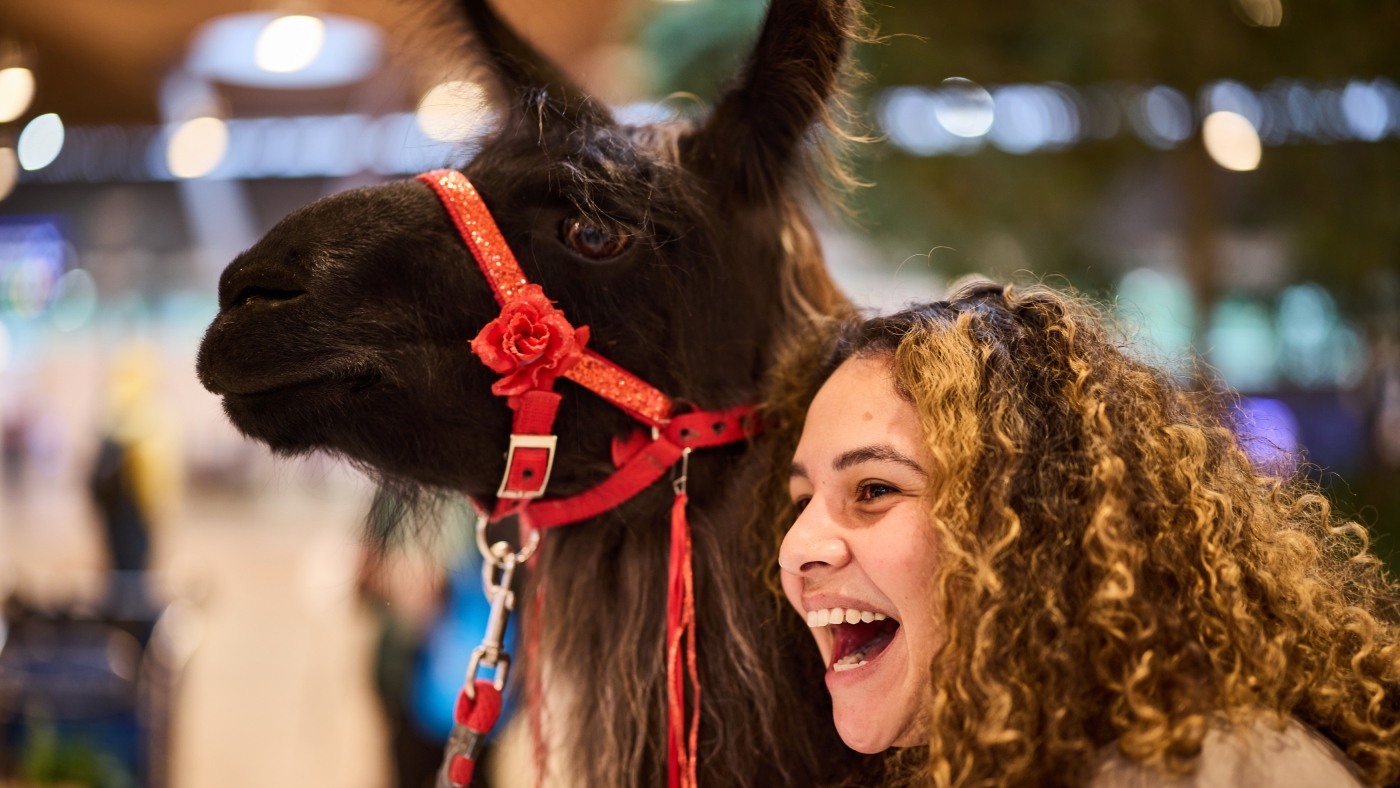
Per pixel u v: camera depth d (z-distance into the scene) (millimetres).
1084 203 3617
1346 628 1067
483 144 1300
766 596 1236
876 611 1039
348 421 1117
